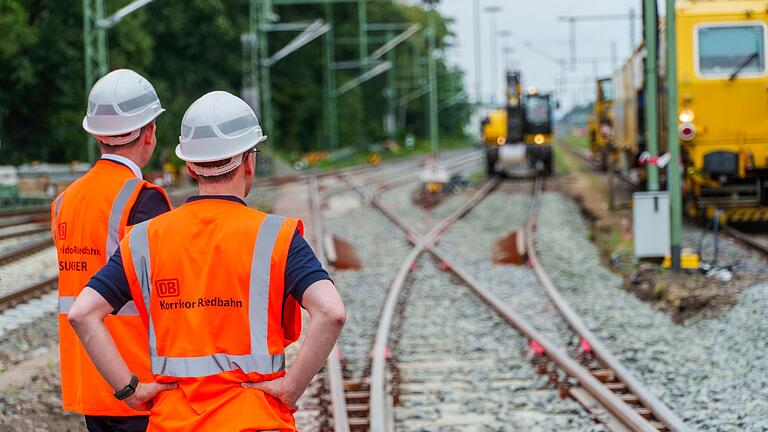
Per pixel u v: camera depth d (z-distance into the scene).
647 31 17.77
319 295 3.64
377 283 17.02
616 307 13.98
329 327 3.60
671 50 16.19
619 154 34.25
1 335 11.98
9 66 46.50
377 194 40.41
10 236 22.53
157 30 66.56
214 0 68.56
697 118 20.64
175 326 3.78
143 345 4.55
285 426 3.74
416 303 14.93
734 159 20.47
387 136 106.75
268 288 3.75
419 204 35.03
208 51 70.75
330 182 51.56
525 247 20.91
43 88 50.31
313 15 91.12
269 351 3.76
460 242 23.22
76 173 42.69
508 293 15.69
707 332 11.99
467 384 9.83
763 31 20.59
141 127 4.91
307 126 92.88
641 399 8.72
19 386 9.30
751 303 12.84
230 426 3.65
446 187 39.06
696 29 20.73
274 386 3.72
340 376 9.48
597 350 10.59
